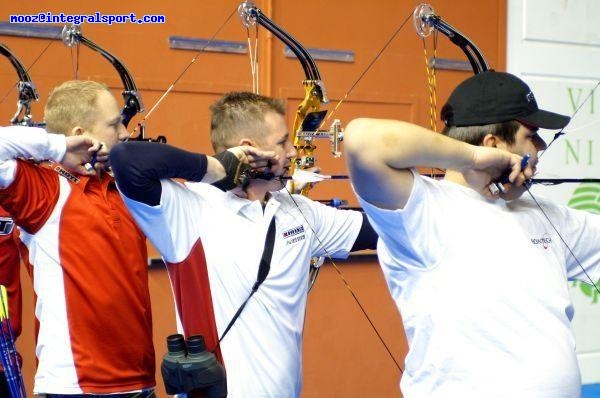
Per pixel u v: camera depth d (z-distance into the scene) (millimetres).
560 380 2154
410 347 2301
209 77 5387
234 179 2639
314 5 5637
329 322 5688
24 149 2982
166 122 5297
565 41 6477
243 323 2713
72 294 3070
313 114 3279
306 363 5625
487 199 2324
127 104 3604
